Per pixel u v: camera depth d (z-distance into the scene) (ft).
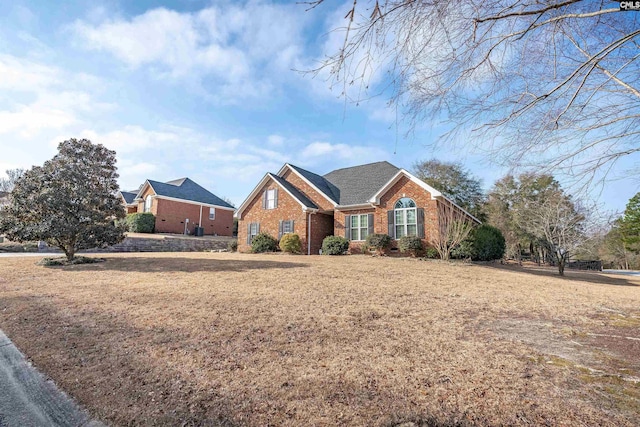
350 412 9.16
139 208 110.52
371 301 23.61
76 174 43.70
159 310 20.48
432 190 53.98
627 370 12.16
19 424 9.02
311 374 11.66
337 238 61.36
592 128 10.98
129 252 69.46
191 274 34.73
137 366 12.50
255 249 66.69
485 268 47.29
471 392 10.32
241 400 9.90
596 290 33.78
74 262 43.04
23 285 28.78
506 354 13.80
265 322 18.07
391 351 14.01
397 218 58.23
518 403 9.65
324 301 23.22
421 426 8.45
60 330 16.93
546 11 8.76
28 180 41.93
